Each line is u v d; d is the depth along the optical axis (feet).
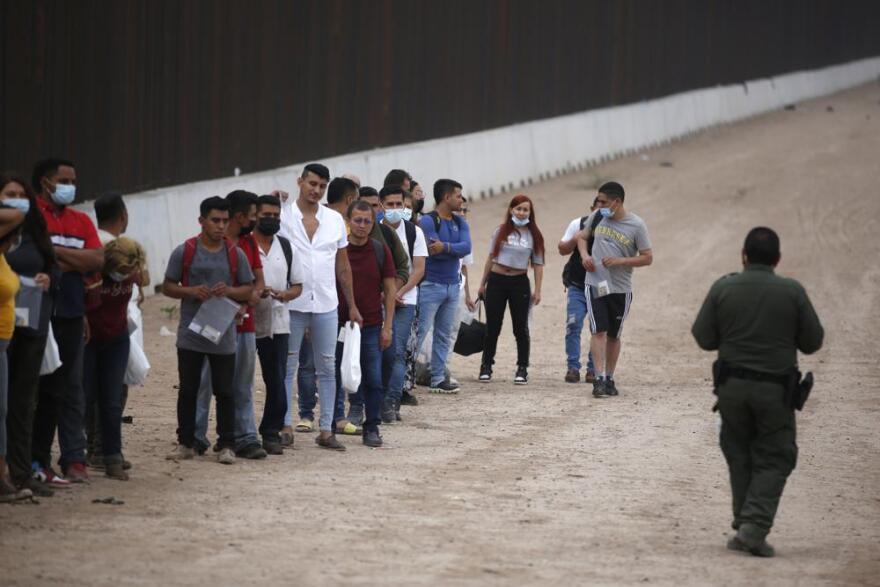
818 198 430.20
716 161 530.68
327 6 324.60
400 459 111.24
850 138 597.11
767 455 86.07
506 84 452.76
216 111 269.44
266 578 71.26
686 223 378.94
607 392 155.22
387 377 125.80
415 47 382.42
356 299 117.50
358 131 347.36
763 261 88.48
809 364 186.91
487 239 333.42
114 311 96.68
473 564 76.48
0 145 195.93
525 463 111.24
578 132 505.25
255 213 107.24
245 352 106.93
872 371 181.16
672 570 78.28
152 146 244.22
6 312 84.69
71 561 73.05
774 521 95.71
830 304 252.83
